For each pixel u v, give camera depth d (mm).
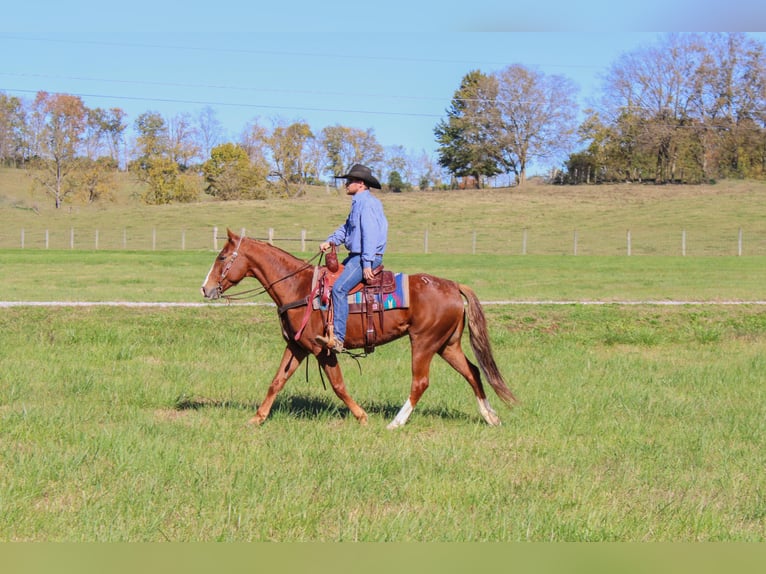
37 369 13148
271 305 21219
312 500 7141
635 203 78188
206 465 7941
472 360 15289
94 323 18203
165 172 93812
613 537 6555
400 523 6566
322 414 10430
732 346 18219
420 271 37312
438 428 9969
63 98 89625
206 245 57656
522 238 62375
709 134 95125
